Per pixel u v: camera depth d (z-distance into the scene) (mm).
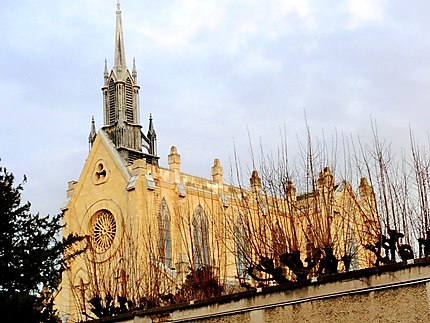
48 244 36969
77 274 75312
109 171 85000
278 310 13422
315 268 26125
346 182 33219
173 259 74188
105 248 80562
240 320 13922
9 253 34594
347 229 33562
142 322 15617
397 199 29422
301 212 33000
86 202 85750
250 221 36812
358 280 12586
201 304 14617
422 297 11852
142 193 80562
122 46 97812
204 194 82188
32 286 34781
